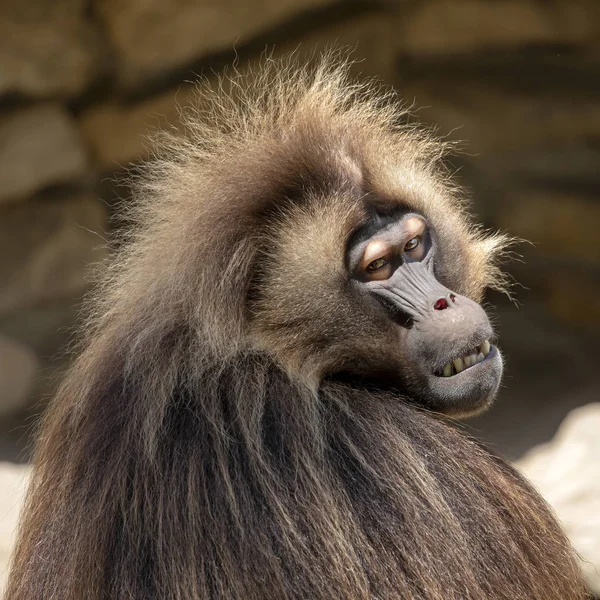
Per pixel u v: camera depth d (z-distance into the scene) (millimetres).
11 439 27953
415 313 10578
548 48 31969
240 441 9250
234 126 11664
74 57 29828
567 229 34125
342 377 10680
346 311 10492
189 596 8586
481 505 9578
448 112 32906
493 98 32906
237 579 8602
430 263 11000
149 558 8875
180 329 9922
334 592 8633
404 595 8781
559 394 30953
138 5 29766
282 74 14969
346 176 10656
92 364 10312
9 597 10297
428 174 11758
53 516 9789
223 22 30062
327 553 8750
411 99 32844
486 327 10625
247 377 9695
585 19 31328
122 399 9711
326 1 30703
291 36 30953
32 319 30781
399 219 10773
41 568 9680
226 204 10391
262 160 10680
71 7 29844
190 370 9648
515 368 33094
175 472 9062
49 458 10305
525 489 10523
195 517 8828
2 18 29219
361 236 10609
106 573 8953
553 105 32750
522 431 27812
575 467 16875
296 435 9273
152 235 11039
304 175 10508
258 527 8797
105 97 30734
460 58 32531
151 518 8984
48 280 30844
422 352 10578
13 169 29906
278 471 9102
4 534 16641
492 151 33281
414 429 9836
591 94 32531
